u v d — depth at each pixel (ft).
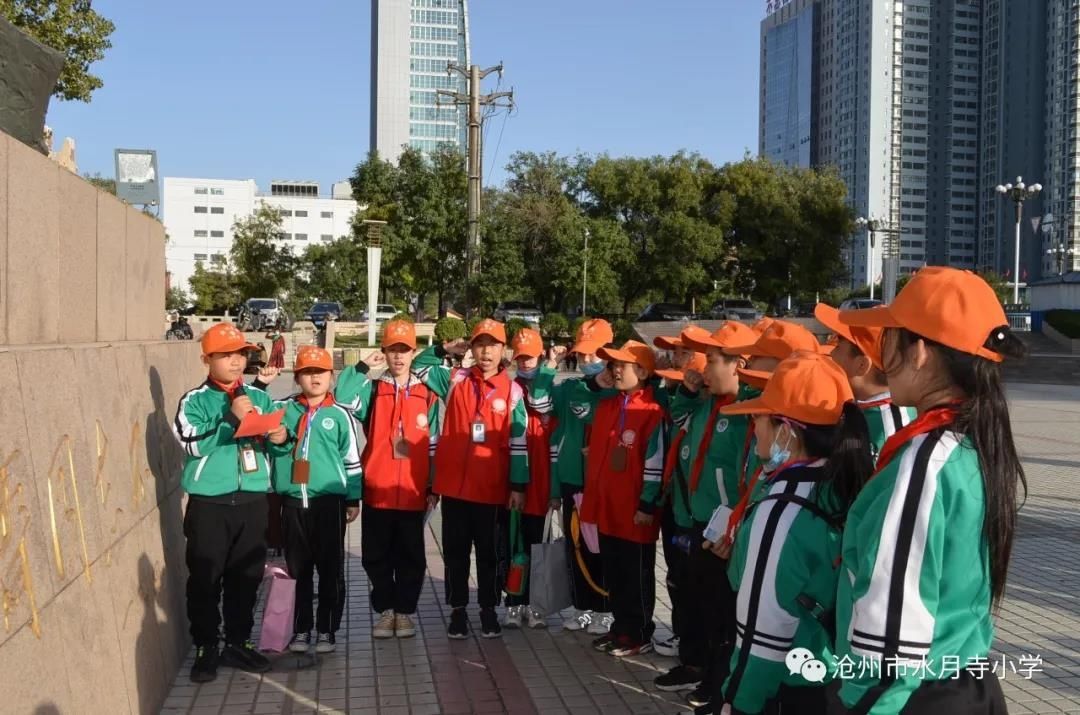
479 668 16.44
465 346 19.88
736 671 8.69
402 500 17.78
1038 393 78.18
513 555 18.71
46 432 10.76
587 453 17.58
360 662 16.69
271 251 163.73
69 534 11.09
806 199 136.36
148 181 34.68
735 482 13.56
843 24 331.16
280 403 17.47
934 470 6.68
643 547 16.88
